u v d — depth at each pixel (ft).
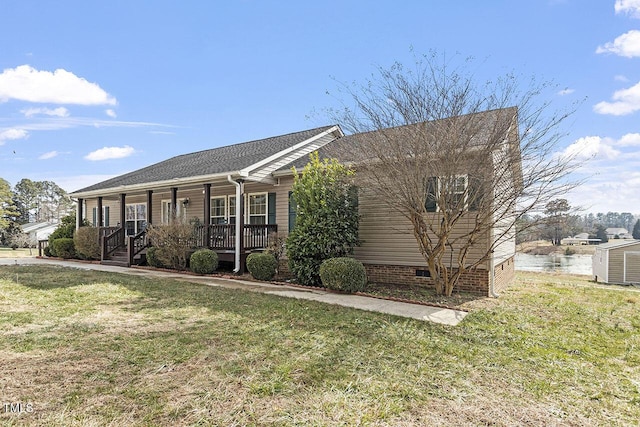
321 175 30.30
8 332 15.67
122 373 11.65
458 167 23.32
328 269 26.61
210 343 14.61
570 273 63.62
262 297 23.99
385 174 25.03
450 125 22.98
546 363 13.52
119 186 47.19
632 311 22.35
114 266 42.57
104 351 13.55
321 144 44.70
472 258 27.58
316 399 10.18
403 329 17.19
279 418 9.16
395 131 24.58
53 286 27.17
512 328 18.04
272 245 34.99
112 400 9.93
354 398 10.30
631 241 57.57
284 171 36.68
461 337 16.37
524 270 63.36
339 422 9.06
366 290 27.40
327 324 17.66
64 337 15.06
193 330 16.31
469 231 27.58
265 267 31.42
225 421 8.99
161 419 9.04
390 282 30.68
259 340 15.03
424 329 17.38
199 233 39.40
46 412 9.25
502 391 11.11
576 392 11.22
